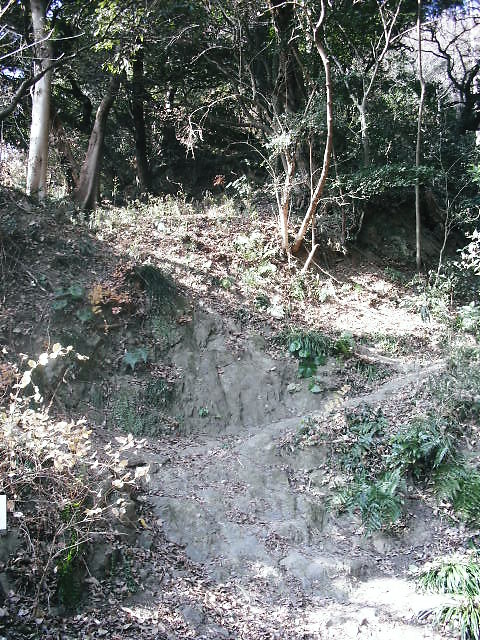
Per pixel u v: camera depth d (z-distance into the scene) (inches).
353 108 668.1
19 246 429.7
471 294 605.9
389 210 669.3
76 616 216.1
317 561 286.8
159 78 749.9
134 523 269.0
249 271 524.1
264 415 407.8
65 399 357.1
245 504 318.3
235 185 656.4
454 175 716.7
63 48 617.9
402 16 717.3
